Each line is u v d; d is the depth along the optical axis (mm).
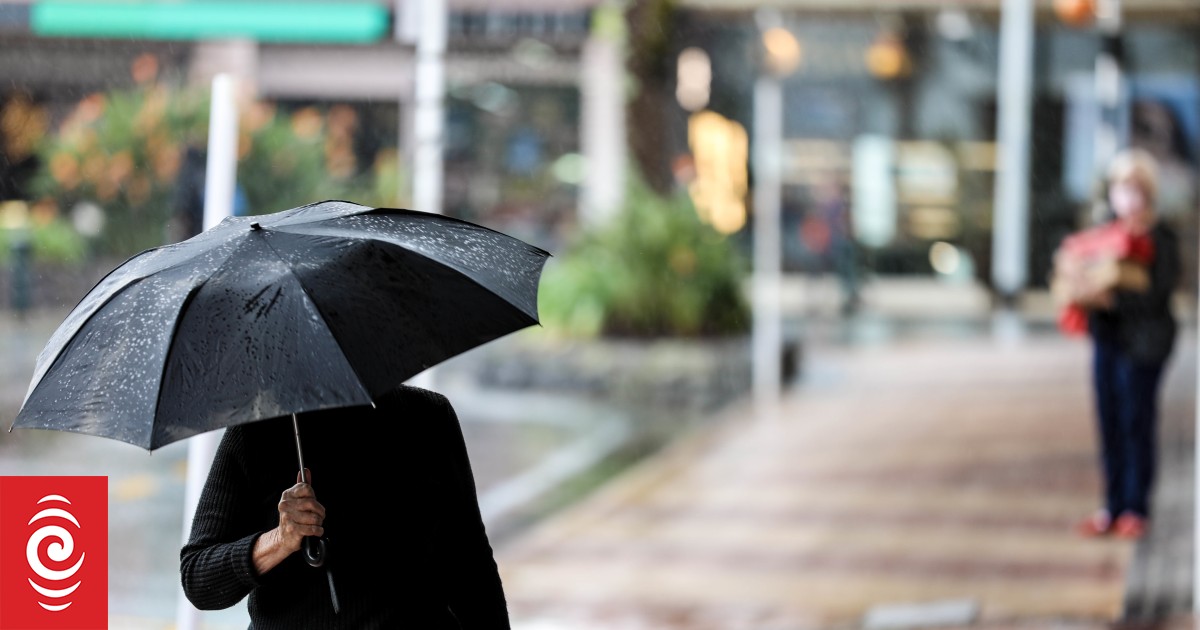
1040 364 54719
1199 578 21547
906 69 87312
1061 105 87438
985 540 26953
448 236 9320
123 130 49812
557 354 52500
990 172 91062
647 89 73312
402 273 8648
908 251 92375
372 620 8953
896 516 29250
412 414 9328
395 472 9133
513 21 70750
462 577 9453
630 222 59750
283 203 46375
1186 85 85812
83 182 50906
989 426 40625
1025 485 32500
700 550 26594
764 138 51438
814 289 86812
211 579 8820
